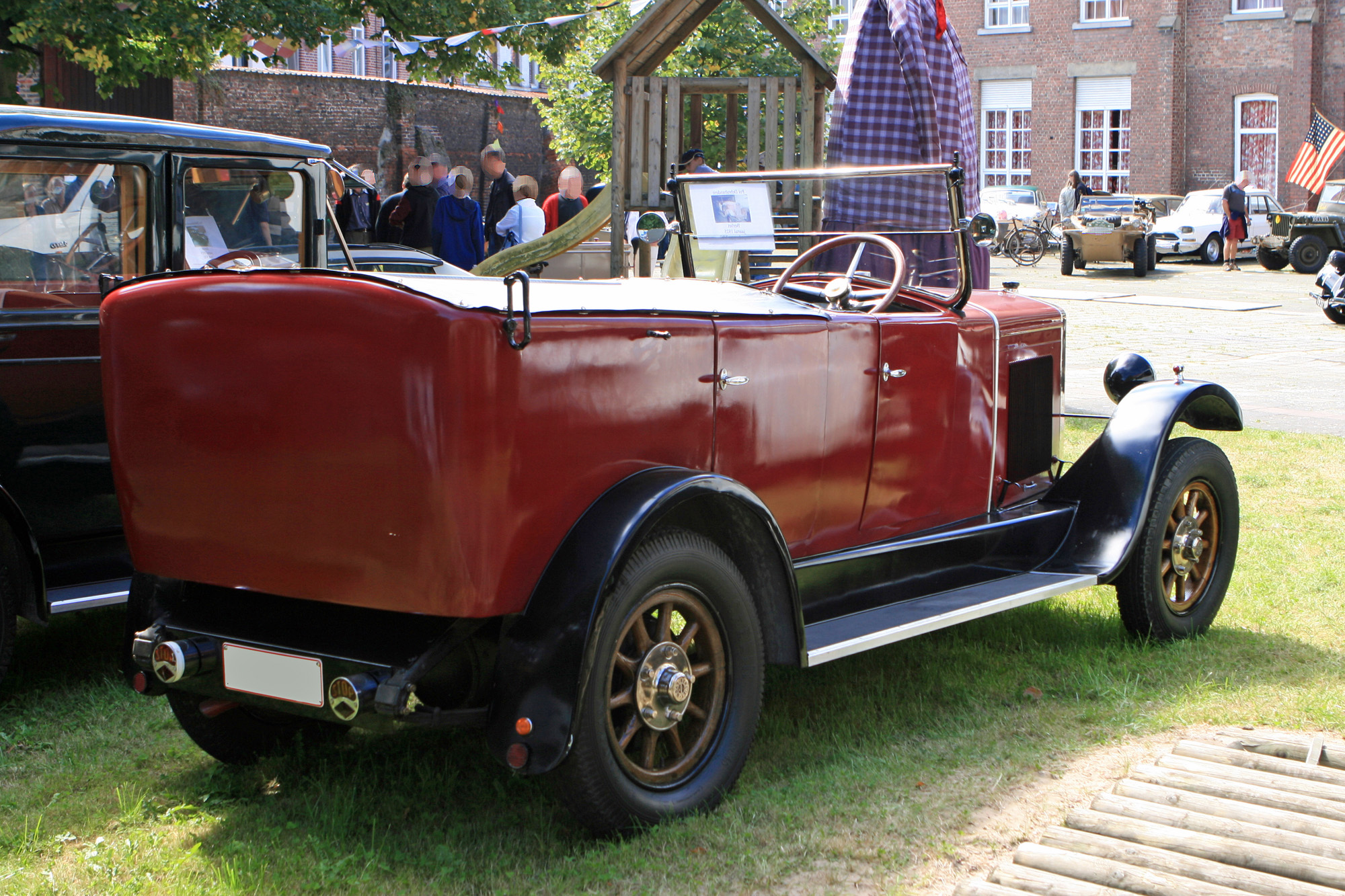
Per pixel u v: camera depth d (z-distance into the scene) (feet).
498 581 8.25
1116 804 9.42
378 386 8.03
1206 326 48.80
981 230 12.42
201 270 8.74
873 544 11.98
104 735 11.23
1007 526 13.05
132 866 8.70
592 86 66.08
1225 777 9.99
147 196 13.51
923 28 17.60
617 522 8.47
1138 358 15.62
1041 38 100.78
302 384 8.30
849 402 11.28
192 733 10.07
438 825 9.37
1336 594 15.40
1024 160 103.71
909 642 13.79
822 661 9.92
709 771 9.37
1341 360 39.58
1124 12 97.09
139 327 8.95
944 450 12.66
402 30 39.14
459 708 8.75
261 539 8.71
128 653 9.67
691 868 8.51
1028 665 13.00
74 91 46.03
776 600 9.76
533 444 8.31
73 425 13.14
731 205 13.75
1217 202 81.92
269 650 8.70
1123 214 73.61
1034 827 9.27
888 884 8.42
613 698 8.72
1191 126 96.63
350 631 8.93
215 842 9.12
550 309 8.42
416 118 75.41
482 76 41.42
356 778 10.18
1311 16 89.92
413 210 35.04
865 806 9.55
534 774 8.13
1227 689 12.15
